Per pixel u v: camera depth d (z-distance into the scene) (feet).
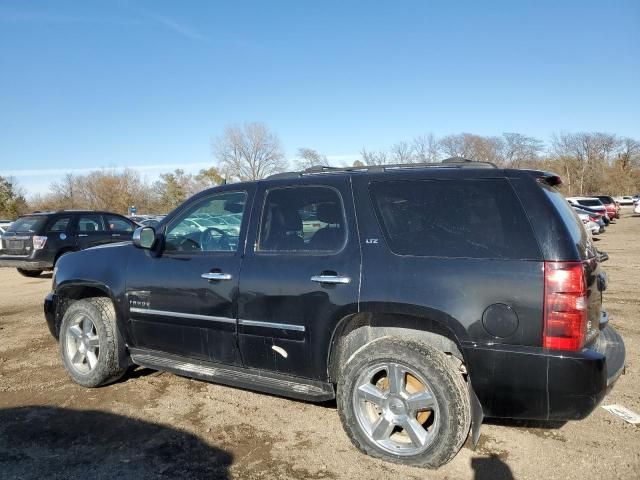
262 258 12.60
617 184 273.95
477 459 10.98
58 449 11.77
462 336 10.06
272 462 11.07
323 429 12.62
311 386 12.03
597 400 9.48
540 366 9.53
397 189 11.48
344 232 11.73
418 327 10.89
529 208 10.11
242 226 13.25
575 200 101.91
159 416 13.50
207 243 13.85
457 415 10.14
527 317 9.66
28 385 15.98
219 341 13.12
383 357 10.78
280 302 12.04
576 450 11.28
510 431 12.23
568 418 9.70
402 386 10.77
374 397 11.02
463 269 10.22
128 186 202.28
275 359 12.28
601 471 10.43
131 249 15.31
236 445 11.87
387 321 11.16
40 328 23.58
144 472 10.73
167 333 14.12
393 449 10.85
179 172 211.82
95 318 15.34
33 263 38.83
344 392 11.27
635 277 35.01
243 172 183.52
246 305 12.54
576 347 9.48
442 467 10.68
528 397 9.73
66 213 41.11
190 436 12.34
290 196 12.79
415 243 10.89
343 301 11.19
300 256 12.10
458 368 10.77
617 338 11.62
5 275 45.50
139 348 14.98
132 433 12.53
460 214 10.70
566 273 9.55
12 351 19.80
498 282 9.90
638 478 10.16
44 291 35.12
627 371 16.03
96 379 15.24
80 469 10.88
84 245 41.14
